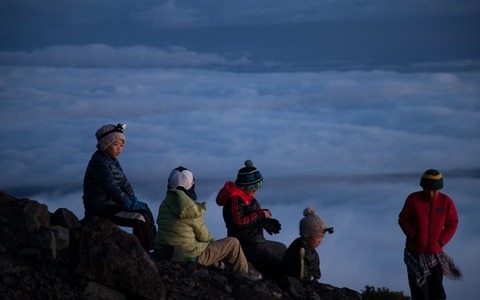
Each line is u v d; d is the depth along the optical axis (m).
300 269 15.01
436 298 15.30
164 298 11.64
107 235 11.62
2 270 11.31
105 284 11.45
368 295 15.90
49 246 12.30
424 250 15.13
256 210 15.75
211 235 15.11
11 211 13.31
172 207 14.71
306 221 15.06
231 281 13.88
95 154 14.95
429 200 15.20
